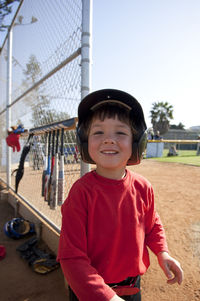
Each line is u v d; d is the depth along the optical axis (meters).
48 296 1.60
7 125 4.08
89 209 0.88
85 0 1.52
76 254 0.78
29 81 3.04
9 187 4.05
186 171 7.45
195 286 1.67
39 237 2.36
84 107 0.96
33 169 3.97
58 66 1.95
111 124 0.89
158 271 1.87
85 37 1.52
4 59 4.81
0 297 1.59
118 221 0.90
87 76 1.52
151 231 1.09
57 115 2.09
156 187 5.01
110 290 0.69
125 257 0.91
